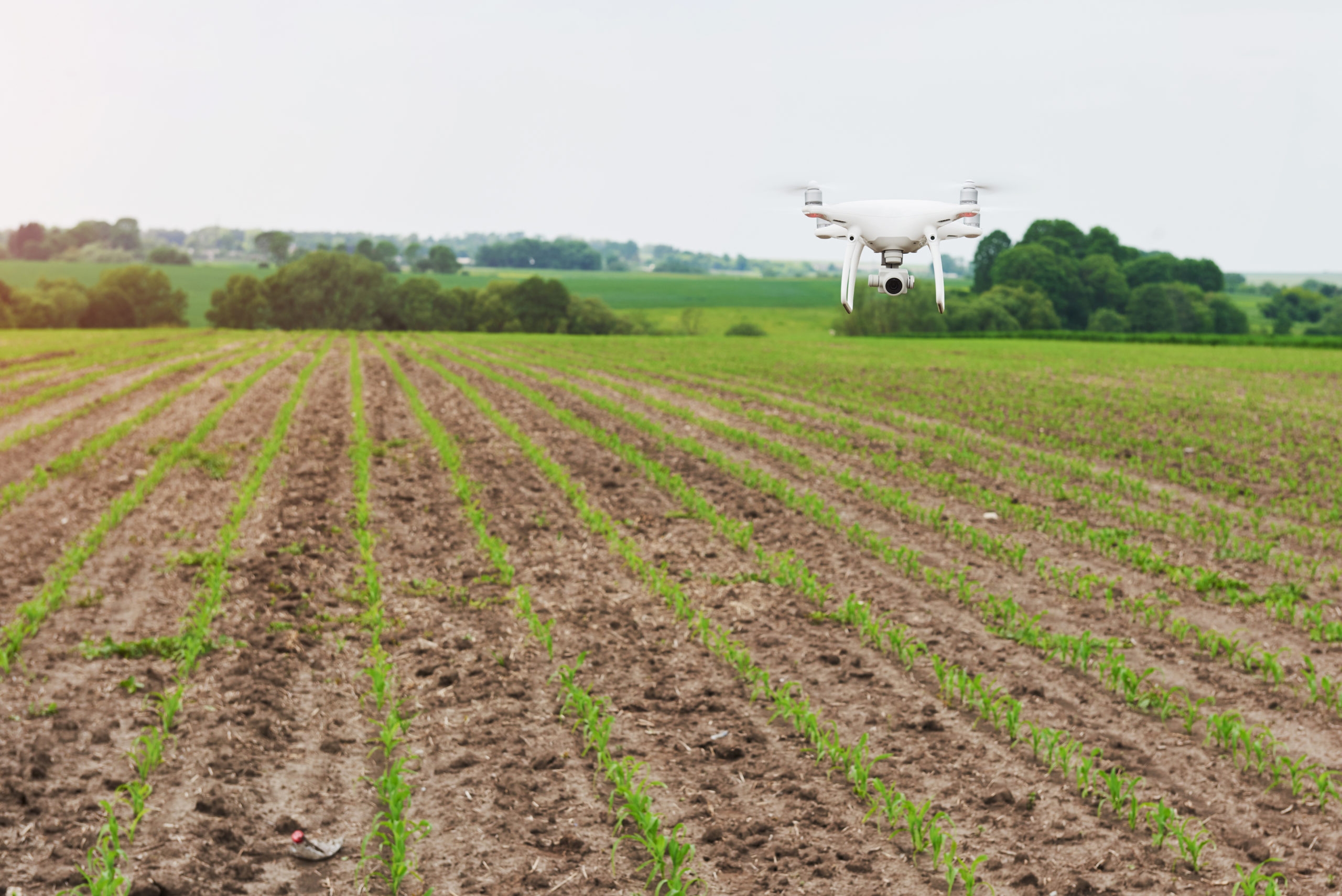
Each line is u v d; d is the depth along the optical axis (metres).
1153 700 8.15
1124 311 126.06
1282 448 21.91
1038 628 9.83
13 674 8.62
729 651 9.05
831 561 12.59
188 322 123.38
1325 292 165.00
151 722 7.70
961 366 46.78
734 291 190.75
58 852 5.82
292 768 7.08
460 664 9.08
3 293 114.31
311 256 115.56
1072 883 5.56
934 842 5.81
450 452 19.20
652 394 32.50
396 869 5.52
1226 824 6.23
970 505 15.79
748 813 6.45
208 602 10.06
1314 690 8.14
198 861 5.79
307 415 25.50
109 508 14.81
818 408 29.06
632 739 7.57
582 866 5.82
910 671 8.95
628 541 13.34
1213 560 12.53
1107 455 20.41
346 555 12.66
